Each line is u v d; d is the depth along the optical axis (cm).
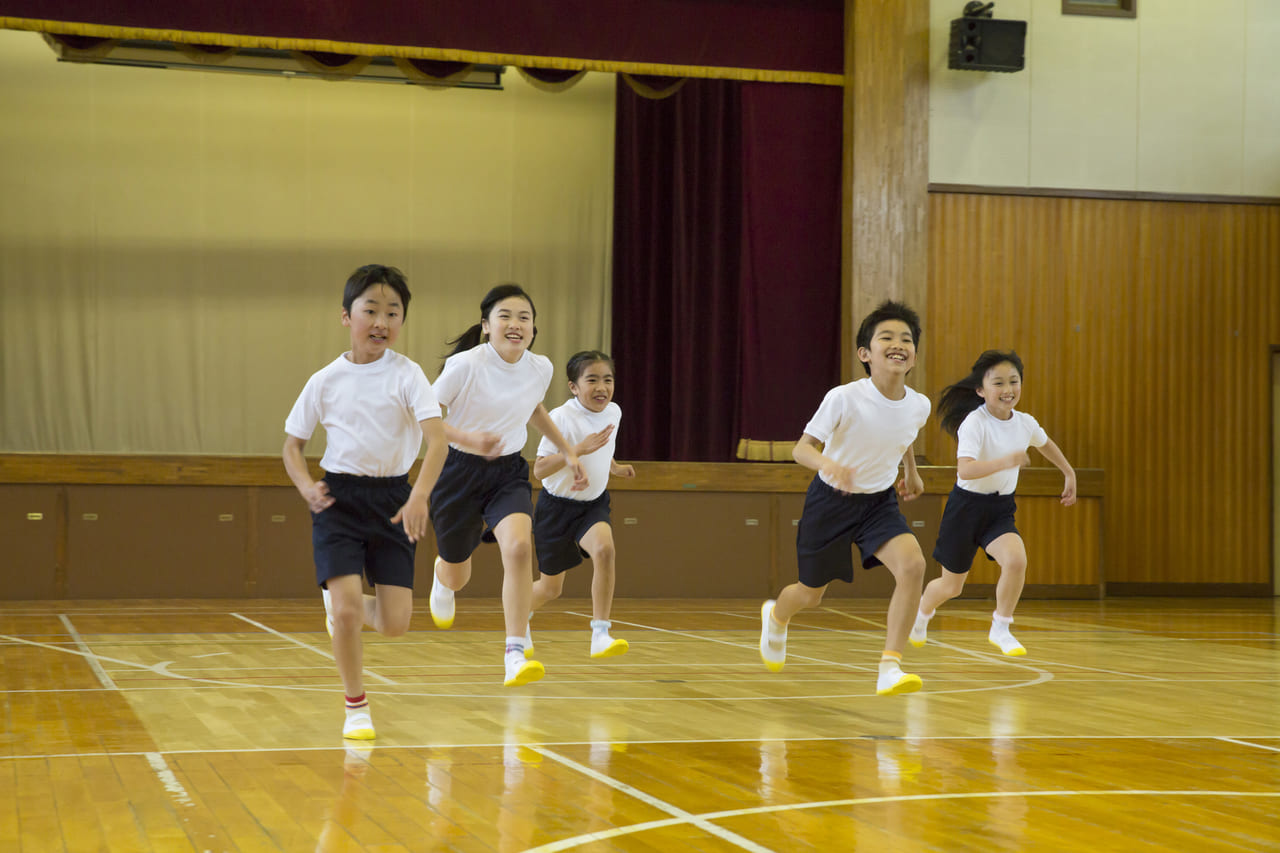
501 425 427
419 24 983
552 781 289
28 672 485
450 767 304
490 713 391
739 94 1137
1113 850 235
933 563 979
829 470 390
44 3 929
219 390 1160
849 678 492
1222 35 1089
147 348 1150
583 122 1205
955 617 827
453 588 457
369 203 1181
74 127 1138
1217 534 1081
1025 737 361
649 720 381
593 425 489
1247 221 1091
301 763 308
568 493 490
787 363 1038
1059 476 1000
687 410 1141
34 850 227
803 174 1041
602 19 1007
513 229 1198
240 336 1163
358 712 345
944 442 1037
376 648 582
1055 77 1062
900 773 304
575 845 233
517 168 1198
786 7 1029
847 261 1029
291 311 1171
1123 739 360
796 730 366
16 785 281
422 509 325
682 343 1144
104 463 872
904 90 1030
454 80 1003
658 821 252
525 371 429
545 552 497
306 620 724
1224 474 1084
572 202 1204
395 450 342
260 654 552
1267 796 284
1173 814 265
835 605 910
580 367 491
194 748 327
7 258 1127
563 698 427
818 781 293
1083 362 1065
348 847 231
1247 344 1090
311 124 1173
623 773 299
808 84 1038
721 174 1136
